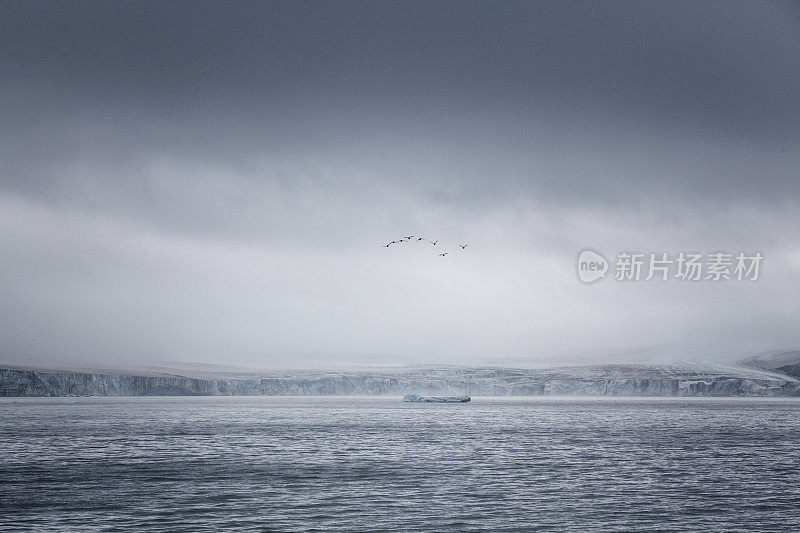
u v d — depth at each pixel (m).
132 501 92.88
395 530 77.06
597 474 116.50
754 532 76.31
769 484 106.00
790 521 81.31
